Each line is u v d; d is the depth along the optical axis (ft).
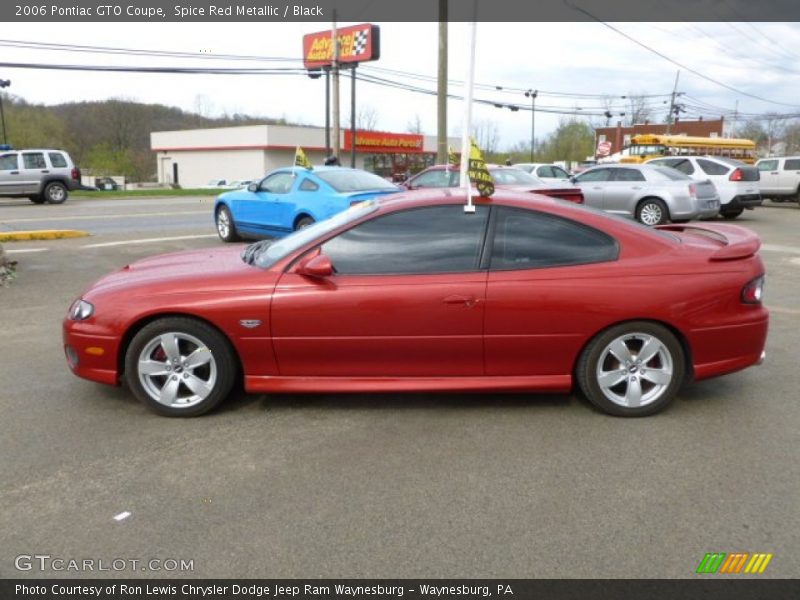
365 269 13.96
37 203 79.61
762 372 17.21
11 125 226.79
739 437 13.32
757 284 14.20
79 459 12.38
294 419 14.23
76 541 9.85
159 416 14.35
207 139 178.91
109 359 14.19
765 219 57.88
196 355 14.08
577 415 14.42
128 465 12.16
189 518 10.42
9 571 9.18
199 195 107.86
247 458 12.44
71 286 27.58
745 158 105.50
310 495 11.10
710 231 16.39
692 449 12.78
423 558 9.42
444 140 55.21
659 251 14.16
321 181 34.71
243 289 13.87
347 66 106.52
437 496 11.06
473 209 14.24
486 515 10.48
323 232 14.46
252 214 38.45
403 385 14.14
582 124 242.37
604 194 50.16
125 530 10.11
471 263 13.93
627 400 14.15
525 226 14.15
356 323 13.71
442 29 53.57
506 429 13.71
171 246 39.40
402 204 14.42
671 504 10.79
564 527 10.16
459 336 13.78
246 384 14.21
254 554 9.53
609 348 13.92
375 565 9.27
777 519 10.36
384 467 12.08
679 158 58.29
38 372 17.11
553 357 14.03
